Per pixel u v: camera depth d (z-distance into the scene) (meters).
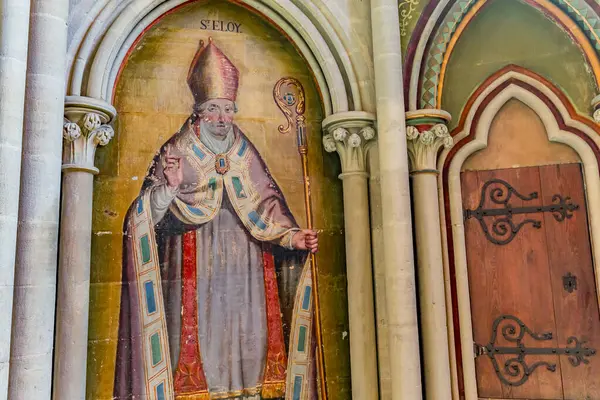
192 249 4.85
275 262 5.04
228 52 5.27
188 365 4.67
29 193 3.60
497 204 5.30
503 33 5.44
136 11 4.73
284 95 5.35
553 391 4.92
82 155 4.37
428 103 5.17
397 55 5.05
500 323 5.12
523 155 5.31
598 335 4.91
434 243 5.02
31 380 3.44
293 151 5.28
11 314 3.26
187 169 4.96
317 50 5.22
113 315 4.55
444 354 4.85
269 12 5.27
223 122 5.13
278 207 5.14
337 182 5.32
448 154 5.37
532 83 5.29
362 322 4.90
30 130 3.66
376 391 4.82
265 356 4.87
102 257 4.60
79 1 4.46
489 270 5.21
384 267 4.95
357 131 5.12
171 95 5.03
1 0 3.43
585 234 5.07
